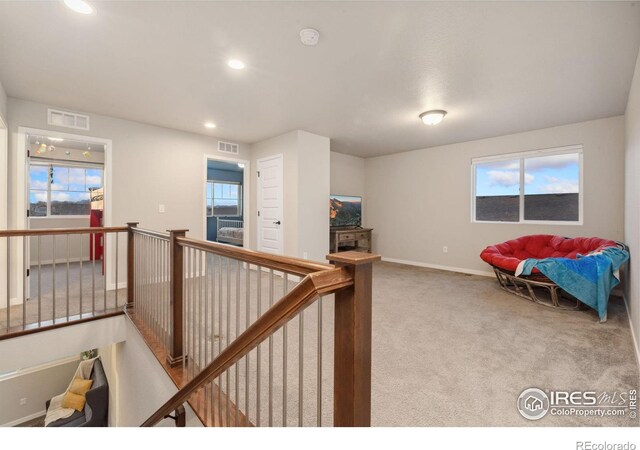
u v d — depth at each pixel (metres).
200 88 3.12
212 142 5.00
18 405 5.34
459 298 3.80
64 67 2.68
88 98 3.36
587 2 1.87
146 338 2.57
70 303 3.38
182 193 4.64
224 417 1.63
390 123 4.31
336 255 0.97
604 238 4.09
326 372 2.05
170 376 2.08
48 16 2.00
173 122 4.23
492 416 1.63
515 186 4.97
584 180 4.24
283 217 4.87
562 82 2.98
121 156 4.07
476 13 1.97
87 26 2.11
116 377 3.79
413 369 2.10
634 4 1.88
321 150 5.00
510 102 3.49
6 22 2.05
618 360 2.22
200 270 1.89
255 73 2.79
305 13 1.97
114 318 3.09
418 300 3.72
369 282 0.95
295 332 2.66
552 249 4.30
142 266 2.91
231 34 2.21
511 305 3.52
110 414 4.38
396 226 6.52
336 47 2.37
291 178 4.73
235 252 1.44
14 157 3.32
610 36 2.22
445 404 1.72
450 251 5.68
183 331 2.20
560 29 2.14
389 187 6.63
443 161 5.75
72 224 6.18
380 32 2.18
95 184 6.46
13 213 3.32
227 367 1.25
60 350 2.78
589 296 3.09
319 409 0.99
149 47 2.37
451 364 2.17
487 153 5.17
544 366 2.14
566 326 2.87
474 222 5.36
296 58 2.53
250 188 5.52
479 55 2.48
